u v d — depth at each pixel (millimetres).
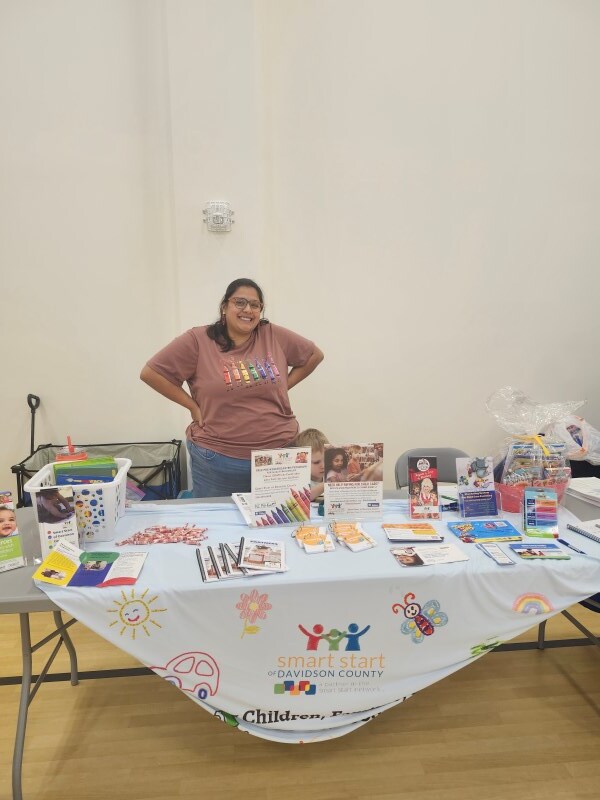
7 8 2547
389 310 2986
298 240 2861
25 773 1452
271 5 2607
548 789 1405
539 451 1674
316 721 1367
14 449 2971
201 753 1522
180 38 2506
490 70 2797
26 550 1400
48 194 2727
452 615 1327
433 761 1490
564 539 1474
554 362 3168
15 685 1810
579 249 3057
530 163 2922
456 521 1582
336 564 1320
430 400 3115
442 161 2865
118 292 2852
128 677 1866
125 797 1379
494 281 3023
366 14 2670
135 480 2742
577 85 2863
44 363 2887
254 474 1521
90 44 2621
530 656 1980
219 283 2744
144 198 2775
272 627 1266
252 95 2590
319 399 3047
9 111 2641
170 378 2064
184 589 1203
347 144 2793
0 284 2781
